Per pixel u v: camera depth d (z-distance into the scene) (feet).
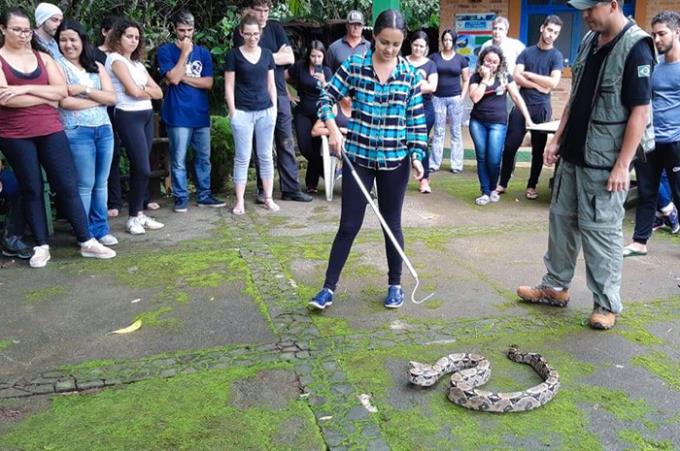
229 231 19.19
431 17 43.73
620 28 11.49
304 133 23.53
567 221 12.83
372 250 17.17
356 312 13.16
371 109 12.30
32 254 16.60
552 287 13.35
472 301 13.74
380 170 12.63
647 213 16.67
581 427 9.14
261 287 14.56
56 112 15.67
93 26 24.81
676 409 9.57
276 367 10.88
